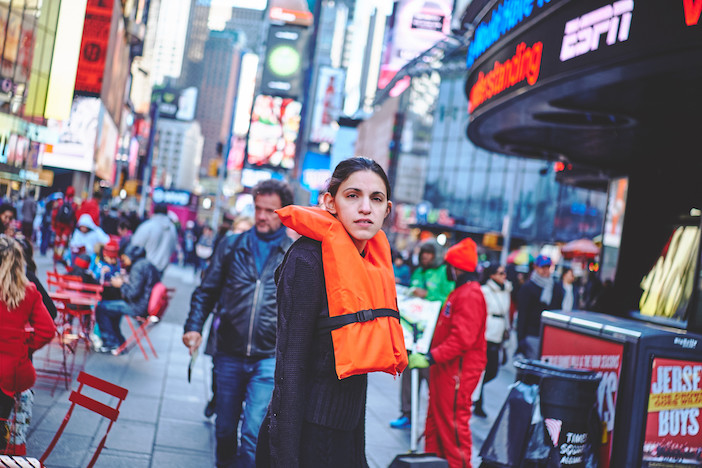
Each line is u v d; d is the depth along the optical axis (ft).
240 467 16.79
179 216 261.85
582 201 218.18
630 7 19.29
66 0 130.93
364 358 8.66
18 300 15.40
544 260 34.91
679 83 22.21
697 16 16.92
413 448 24.22
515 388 18.30
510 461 17.61
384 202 9.28
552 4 22.67
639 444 18.08
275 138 536.42
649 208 30.14
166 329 47.26
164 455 21.30
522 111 28.40
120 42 192.13
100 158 183.11
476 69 31.27
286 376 8.88
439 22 125.49
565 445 17.52
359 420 9.50
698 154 27.50
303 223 9.12
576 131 31.01
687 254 26.81
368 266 9.20
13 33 114.62
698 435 18.70
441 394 21.24
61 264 75.15
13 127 116.26
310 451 8.95
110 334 36.22
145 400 27.53
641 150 31.60
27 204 77.15
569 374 17.83
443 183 257.96
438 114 264.93
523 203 230.27
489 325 34.06
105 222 78.38
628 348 18.65
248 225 34.65
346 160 9.34
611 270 32.68
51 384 27.35
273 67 547.90
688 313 22.86
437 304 22.12
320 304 8.98
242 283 18.25
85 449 20.66
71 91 134.72
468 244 21.50
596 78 22.00
